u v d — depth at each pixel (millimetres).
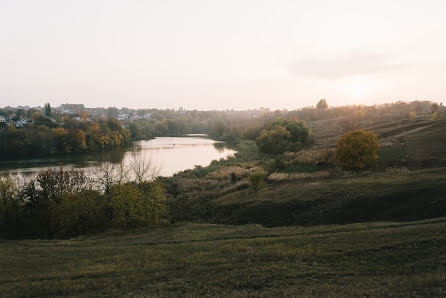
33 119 184750
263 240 20531
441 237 16078
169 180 55562
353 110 192875
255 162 70500
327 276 13969
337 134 117000
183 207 37625
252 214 31219
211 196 41750
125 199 31172
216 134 182250
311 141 99125
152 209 32594
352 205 27453
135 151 116500
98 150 123188
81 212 30703
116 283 15195
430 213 23125
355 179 36281
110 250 21109
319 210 28516
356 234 19141
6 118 191750
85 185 38156
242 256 17609
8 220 31000
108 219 31984
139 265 17562
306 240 19312
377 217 24969
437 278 11836
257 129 142375
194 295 13219
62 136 113312
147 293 13805
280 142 90625
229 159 82562
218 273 15531
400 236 17375
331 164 53219
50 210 32656
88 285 15141
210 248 19938
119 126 153875
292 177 45375
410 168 42531
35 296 14203
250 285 13875
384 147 54812
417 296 10703
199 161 88938
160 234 25672
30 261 19344
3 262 19172
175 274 15883
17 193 34844
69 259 19578
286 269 15156
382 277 13156
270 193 36250
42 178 36719
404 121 93125
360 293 11594
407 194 26516
